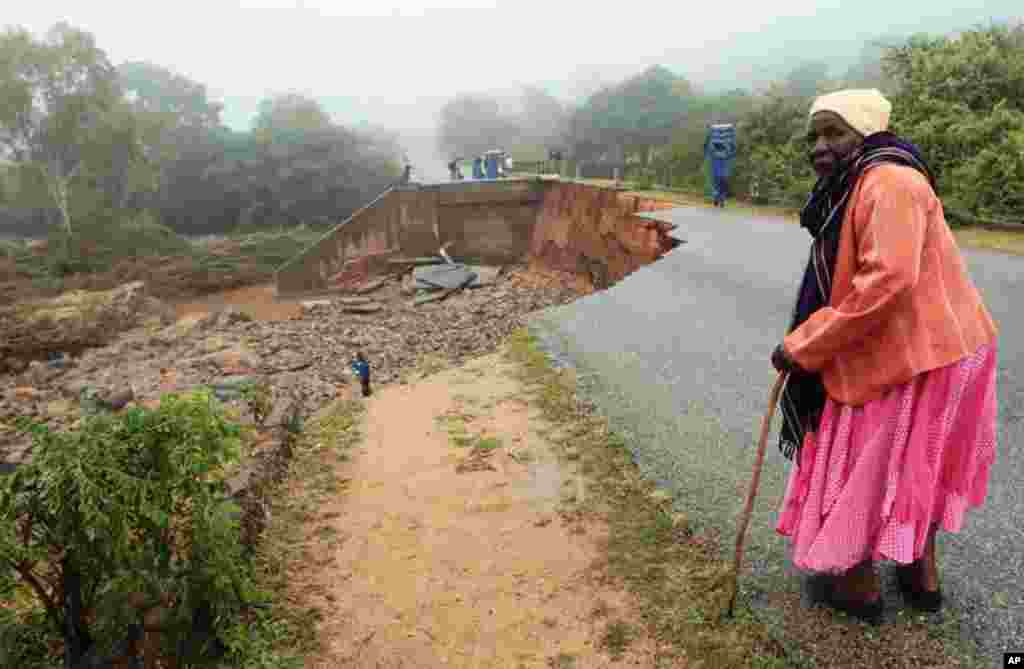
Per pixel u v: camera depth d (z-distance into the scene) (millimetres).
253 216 66750
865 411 2541
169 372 18969
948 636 2795
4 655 2924
